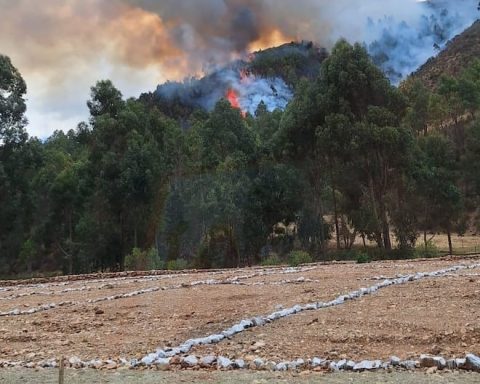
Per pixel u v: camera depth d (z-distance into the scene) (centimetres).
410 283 1377
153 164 4538
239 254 4491
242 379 691
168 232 4588
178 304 1287
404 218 4450
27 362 848
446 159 5003
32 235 5266
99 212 4709
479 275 1428
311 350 828
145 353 867
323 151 4147
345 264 2327
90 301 1437
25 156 4803
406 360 743
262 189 4578
